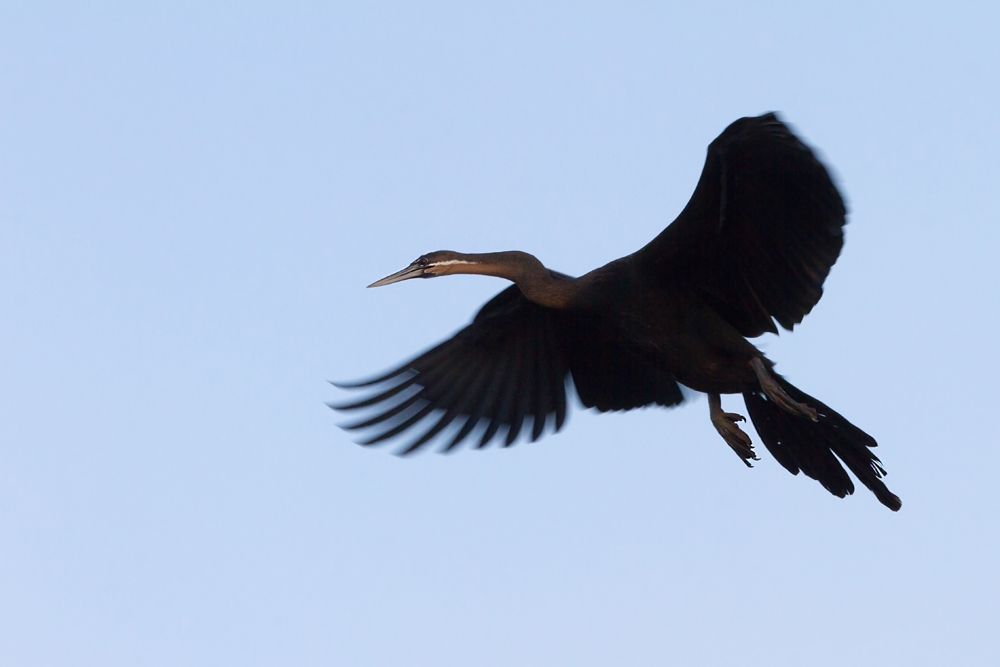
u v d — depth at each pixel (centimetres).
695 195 1341
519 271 1498
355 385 1573
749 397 1452
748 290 1410
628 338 1453
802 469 1458
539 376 1633
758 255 1380
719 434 1488
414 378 1593
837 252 1335
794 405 1338
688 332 1422
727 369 1424
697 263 1402
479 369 1622
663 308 1422
